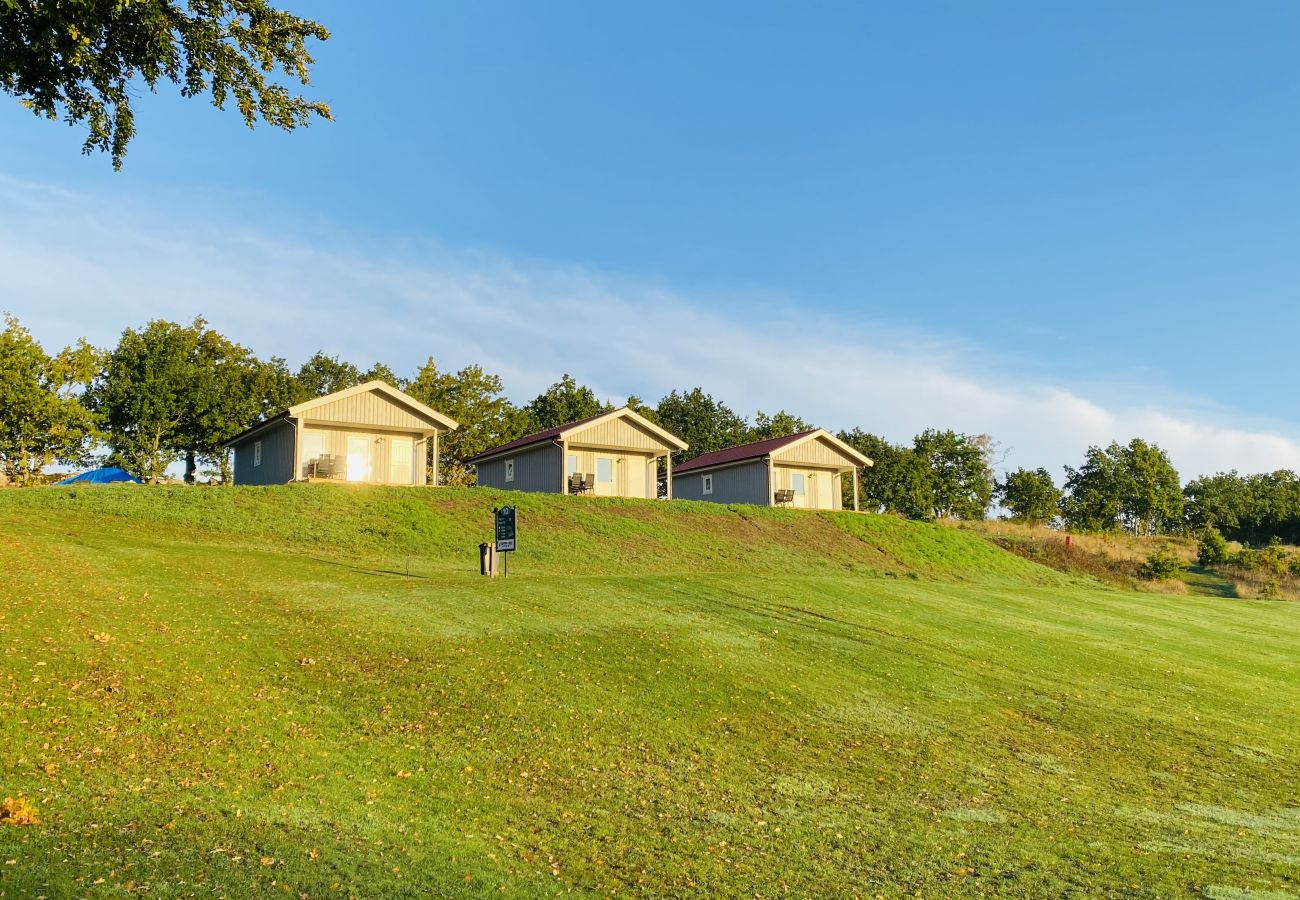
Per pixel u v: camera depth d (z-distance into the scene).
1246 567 45.38
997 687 16.66
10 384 43.38
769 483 44.91
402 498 31.27
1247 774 13.21
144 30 11.37
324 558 23.66
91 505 25.72
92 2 10.38
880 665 17.02
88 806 8.06
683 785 10.83
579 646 15.73
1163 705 16.69
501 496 33.41
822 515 39.78
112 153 12.39
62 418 45.59
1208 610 30.23
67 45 10.81
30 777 8.52
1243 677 19.89
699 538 33.16
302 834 8.12
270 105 13.01
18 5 9.88
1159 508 75.06
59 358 46.38
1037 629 22.48
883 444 75.06
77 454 49.19
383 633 15.20
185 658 12.59
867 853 9.24
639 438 41.53
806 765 11.95
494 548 22.28
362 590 18.34
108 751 9.46
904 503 72.19
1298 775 13.34
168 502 27.02
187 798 8.58
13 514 24.12
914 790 11.38
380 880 7.34
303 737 10.73
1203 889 8.68
